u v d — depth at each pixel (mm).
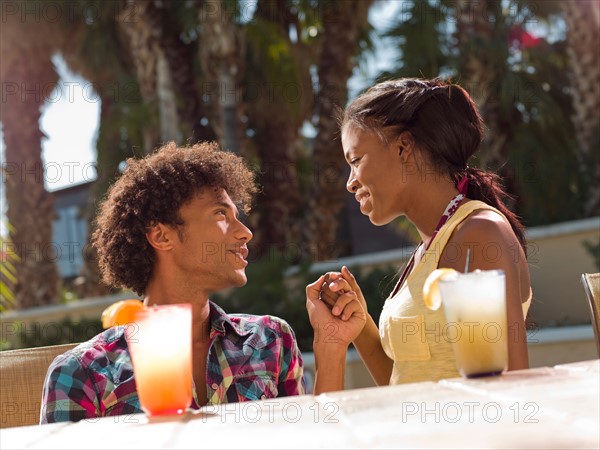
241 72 9055
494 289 1357
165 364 1343
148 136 10375
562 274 7566
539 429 959
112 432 1190
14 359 2211
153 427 1199
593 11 8648
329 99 9336
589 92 8820
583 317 7414
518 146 9328
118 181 2148
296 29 10344
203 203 2025
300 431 1052
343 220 12930
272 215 10086
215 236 2018
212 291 2066
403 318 1963
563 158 9492
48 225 11250
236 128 8953
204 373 2041
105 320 1368
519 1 9531
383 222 2119
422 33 9117
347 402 1210
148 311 1357
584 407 1027
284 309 7055
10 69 11070
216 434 1095
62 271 14297
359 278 7051
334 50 9312
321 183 9438
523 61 10172
